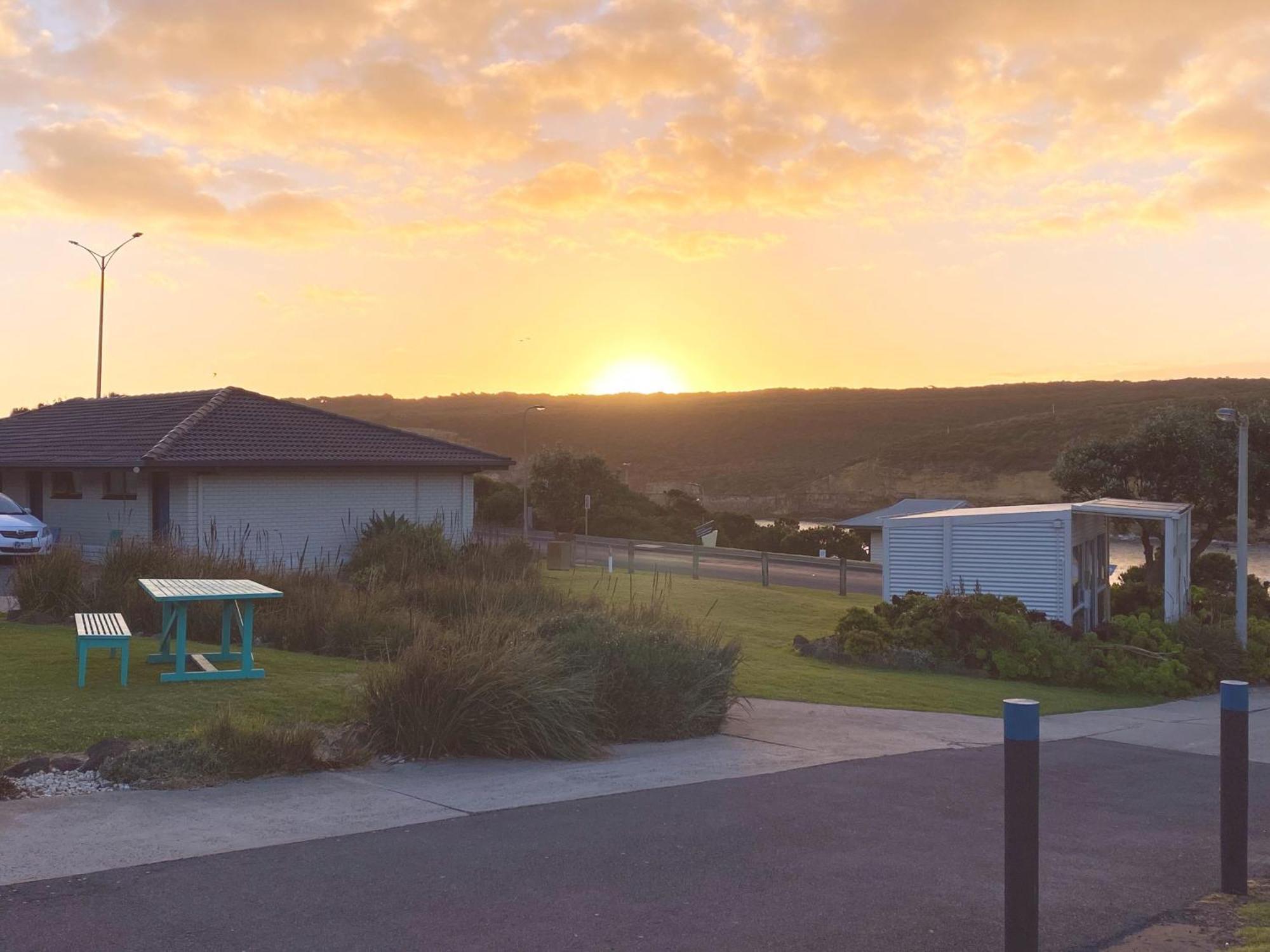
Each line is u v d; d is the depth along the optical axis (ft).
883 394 568.41
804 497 399.85
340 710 29.84
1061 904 17.69
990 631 55.21
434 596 51.03
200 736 25.34
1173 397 388.98
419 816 21.62
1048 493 329.93
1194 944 15.90
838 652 55.11
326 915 15.76
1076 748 34.30
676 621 40.63
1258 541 178.09
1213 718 44.19
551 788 24.57
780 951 15.02
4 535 78.59
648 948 14.97
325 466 85.25
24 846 18.61
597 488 184.44
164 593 33.50
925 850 20.34
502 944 14.94
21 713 27.43
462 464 93.97
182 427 85.71
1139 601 74.02
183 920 15.37
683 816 22.39
